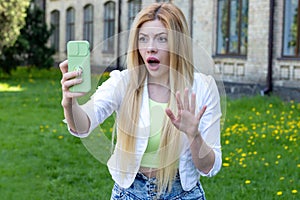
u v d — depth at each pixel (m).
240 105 13.89
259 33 16.31
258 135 9.69
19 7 20.47
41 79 22.25
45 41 23.69
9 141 9.27
